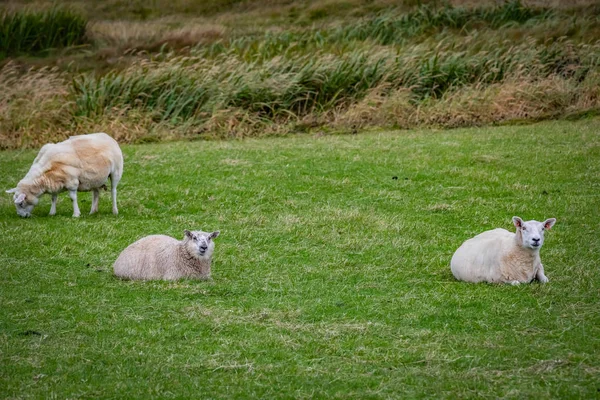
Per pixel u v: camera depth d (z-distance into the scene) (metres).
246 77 49.47
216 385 15.49
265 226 28.67
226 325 18.66
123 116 47.00
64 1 85.88
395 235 27.31
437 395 14.91
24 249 25.55
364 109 48.06
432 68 50.88
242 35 67.69
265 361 16.66
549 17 65.94
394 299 20.66
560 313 19.09
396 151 39.97
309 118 48.38
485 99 48.00
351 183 34.44
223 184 34.41
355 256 25.06
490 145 40.47
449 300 20.27
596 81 49.06
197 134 46.62
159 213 30.77
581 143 39.81
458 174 35.44
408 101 49.06
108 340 17.80
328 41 61.28
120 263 22.66
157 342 17.70
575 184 33.25
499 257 21.48
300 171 36.53
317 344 17.48
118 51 63.38
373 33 62.97
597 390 14.86
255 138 45.88
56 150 29.83
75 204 30.19
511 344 17.28
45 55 64.19
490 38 58.62
